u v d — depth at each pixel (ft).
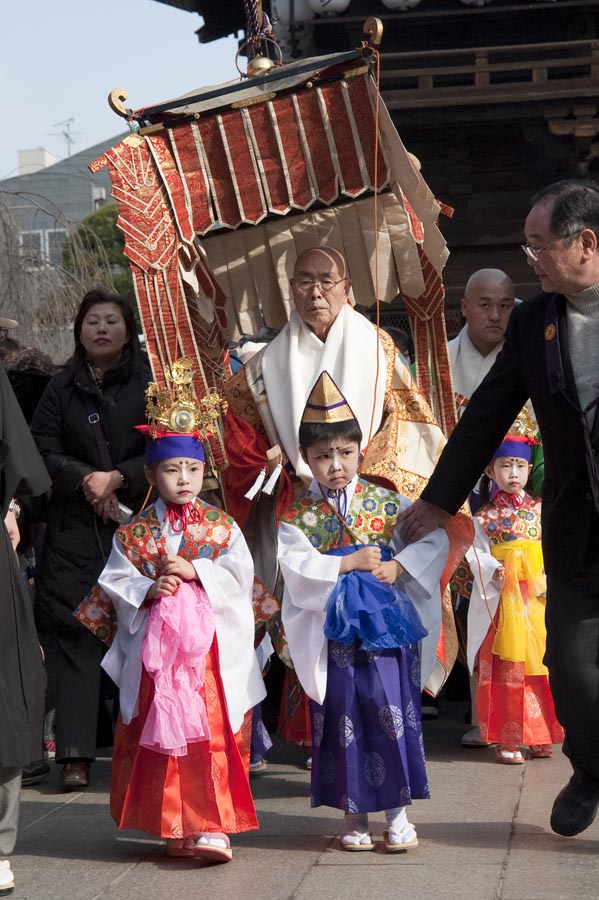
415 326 17.35
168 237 15.60
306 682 12.37
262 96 16.22
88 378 16.71
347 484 13.17
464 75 40.91
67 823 13.99
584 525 11.73
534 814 13.30
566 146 39.34
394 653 12.44
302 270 16.17
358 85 16.17
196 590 12.63
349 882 11.00
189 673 12.17
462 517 14.21
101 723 18.26
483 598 16.48
